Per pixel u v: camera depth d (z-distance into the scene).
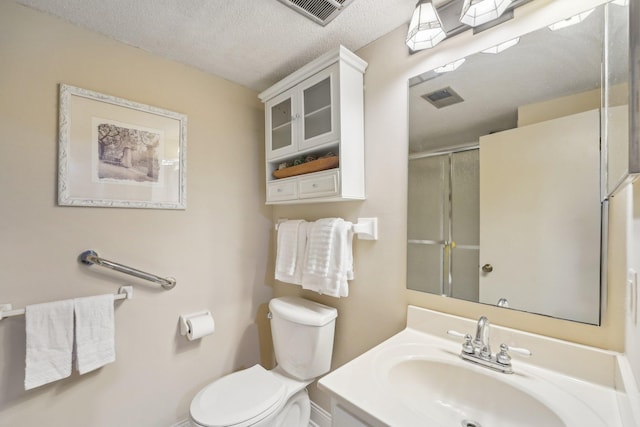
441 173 1.15
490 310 1.01
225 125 1.79
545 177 0.90
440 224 1.15
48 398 1.19
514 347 0.92
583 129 0.84
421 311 1.17
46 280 1.20
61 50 1.24
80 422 1.26
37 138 1.18
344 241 1.37
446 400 0.90
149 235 1.48
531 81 0.94
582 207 0.83
